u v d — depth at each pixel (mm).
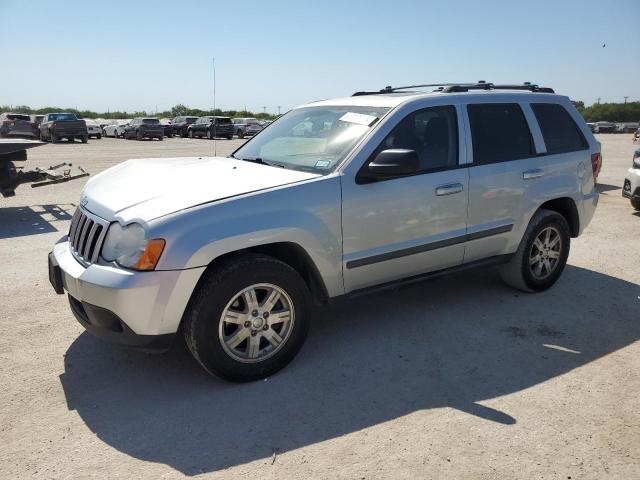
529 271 5016
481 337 4211
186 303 3221
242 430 3008
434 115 4312
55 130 30562
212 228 3236
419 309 4766
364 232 3854
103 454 2803
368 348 4016
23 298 4977
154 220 3152
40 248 6832
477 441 2904
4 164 9211
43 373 3629
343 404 3273
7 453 2807
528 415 3152
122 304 3105
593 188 5441
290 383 3520
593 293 5207
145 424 3064
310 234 3582
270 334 3564
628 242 7168
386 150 3717
